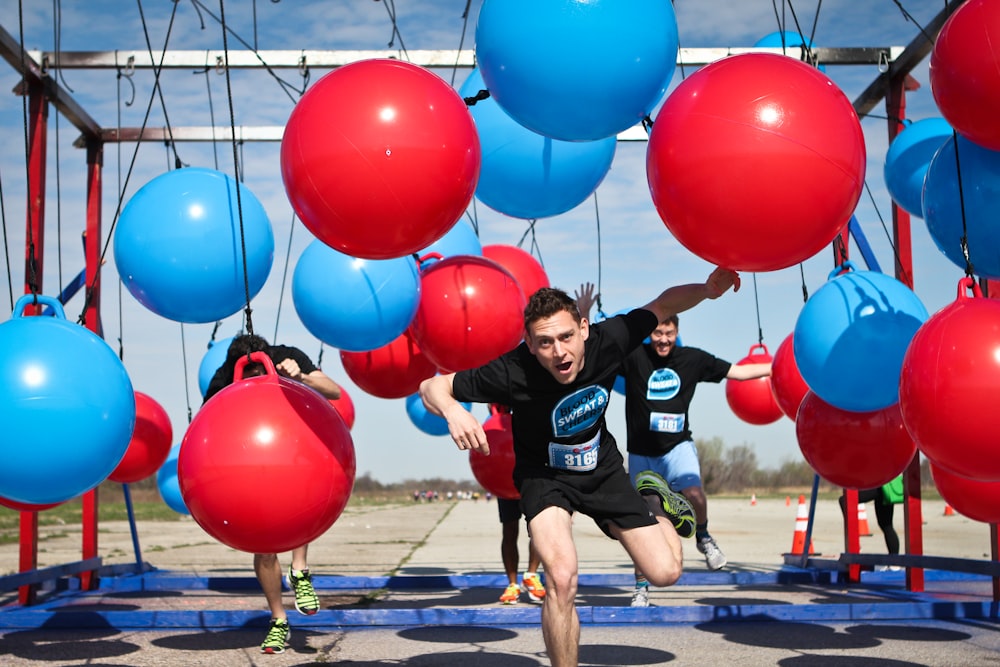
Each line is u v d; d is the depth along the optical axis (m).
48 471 3.93
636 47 4.13
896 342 4.90
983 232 4.62
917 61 7.37
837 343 4.98
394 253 4.09
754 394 8.45
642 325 4.13
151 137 8.35
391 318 5.48
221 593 8.39
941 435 3.93
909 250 7.82
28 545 7.40
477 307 5.46
